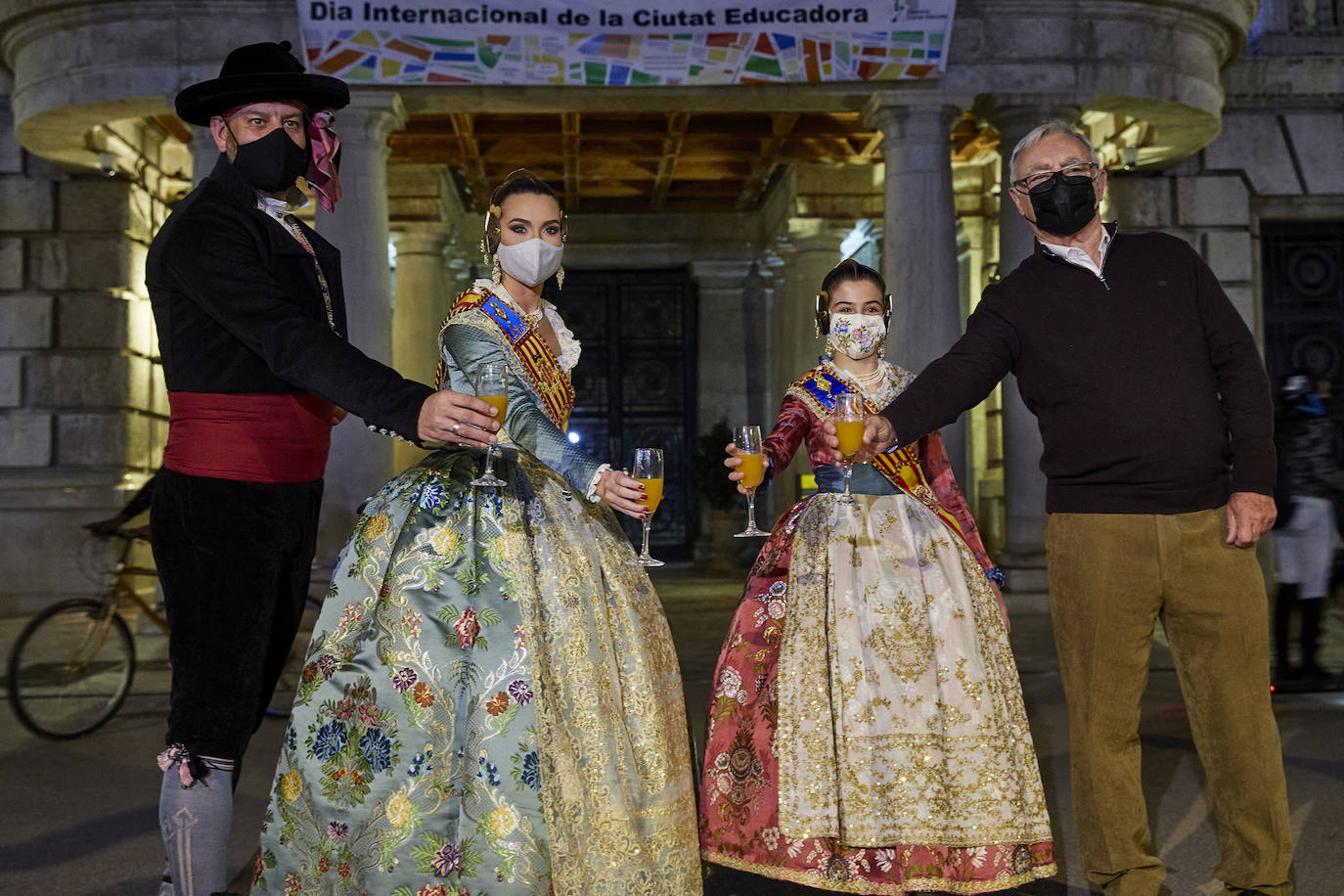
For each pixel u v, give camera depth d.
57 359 10.96
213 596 2.31
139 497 4.71
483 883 2.17
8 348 10.97
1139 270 2.71
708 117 11.96
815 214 13.28
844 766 2.60
